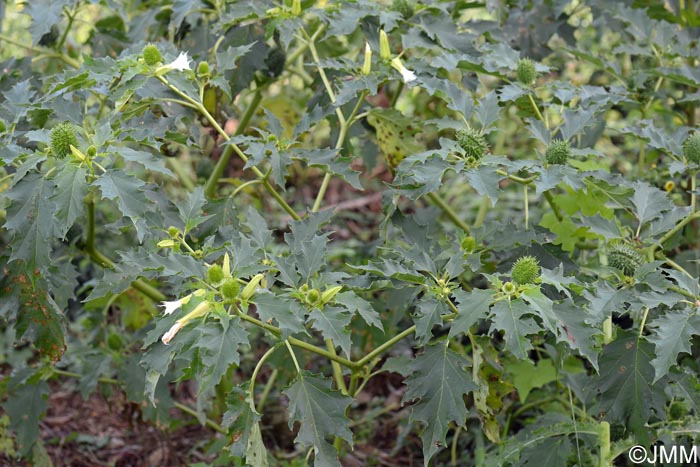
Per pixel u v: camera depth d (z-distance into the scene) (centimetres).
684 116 358
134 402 316
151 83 260
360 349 339
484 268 306
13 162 226
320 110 276
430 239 262
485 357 245
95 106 335
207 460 370
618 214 317
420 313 222
